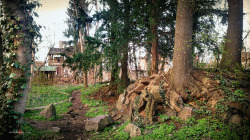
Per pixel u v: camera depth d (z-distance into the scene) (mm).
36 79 16719
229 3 9258
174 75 7992
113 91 14789
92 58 11125
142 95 7387
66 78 26016
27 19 5211
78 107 12398
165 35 14422
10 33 4930
